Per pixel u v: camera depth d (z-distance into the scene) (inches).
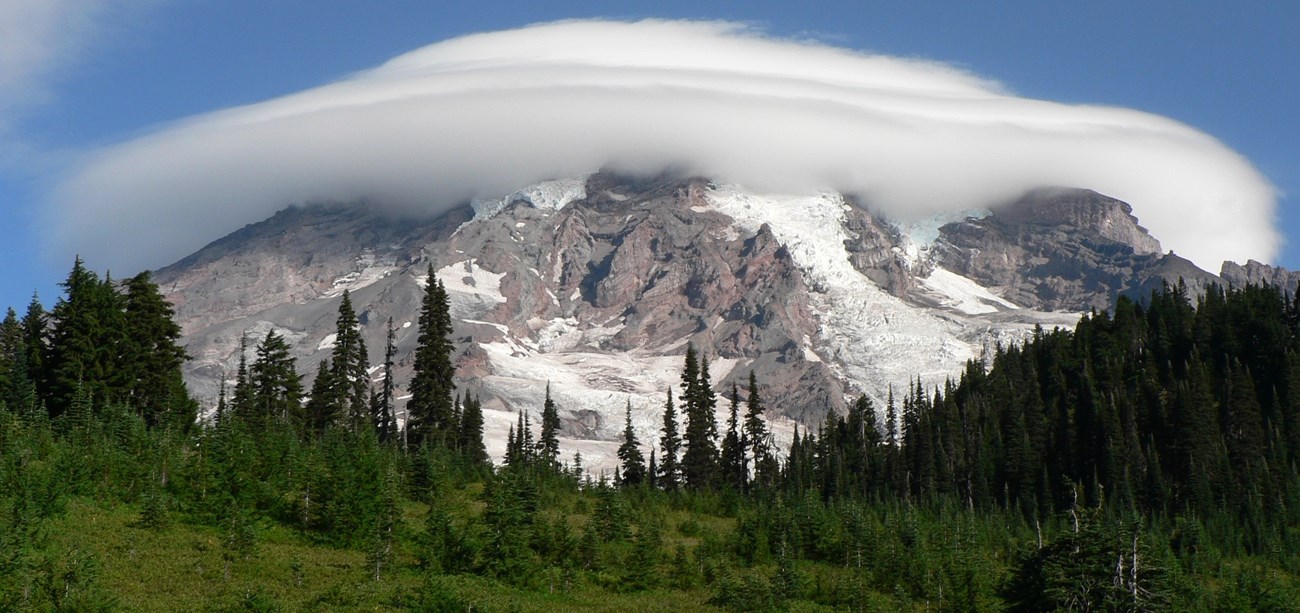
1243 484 6530.5
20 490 3083.2
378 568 3075.8
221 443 3558.1
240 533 3120.1
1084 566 2824.8
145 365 4628.4
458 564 3235.7
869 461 7623.0
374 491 3447.3
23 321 4680.1
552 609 3085.6
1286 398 7273.6
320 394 5511.8
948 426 7662.4
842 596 3577.8
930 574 3742.6
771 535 4109.3
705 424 6614.2
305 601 2802.7
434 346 5625.0
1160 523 5999.0
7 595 2488.9
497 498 3501.5
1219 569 5162.4
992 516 6058.1
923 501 6496.1
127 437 3690.9
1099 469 6840.6
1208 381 7539.4
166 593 2736.2
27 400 4165.8
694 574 3582.7
